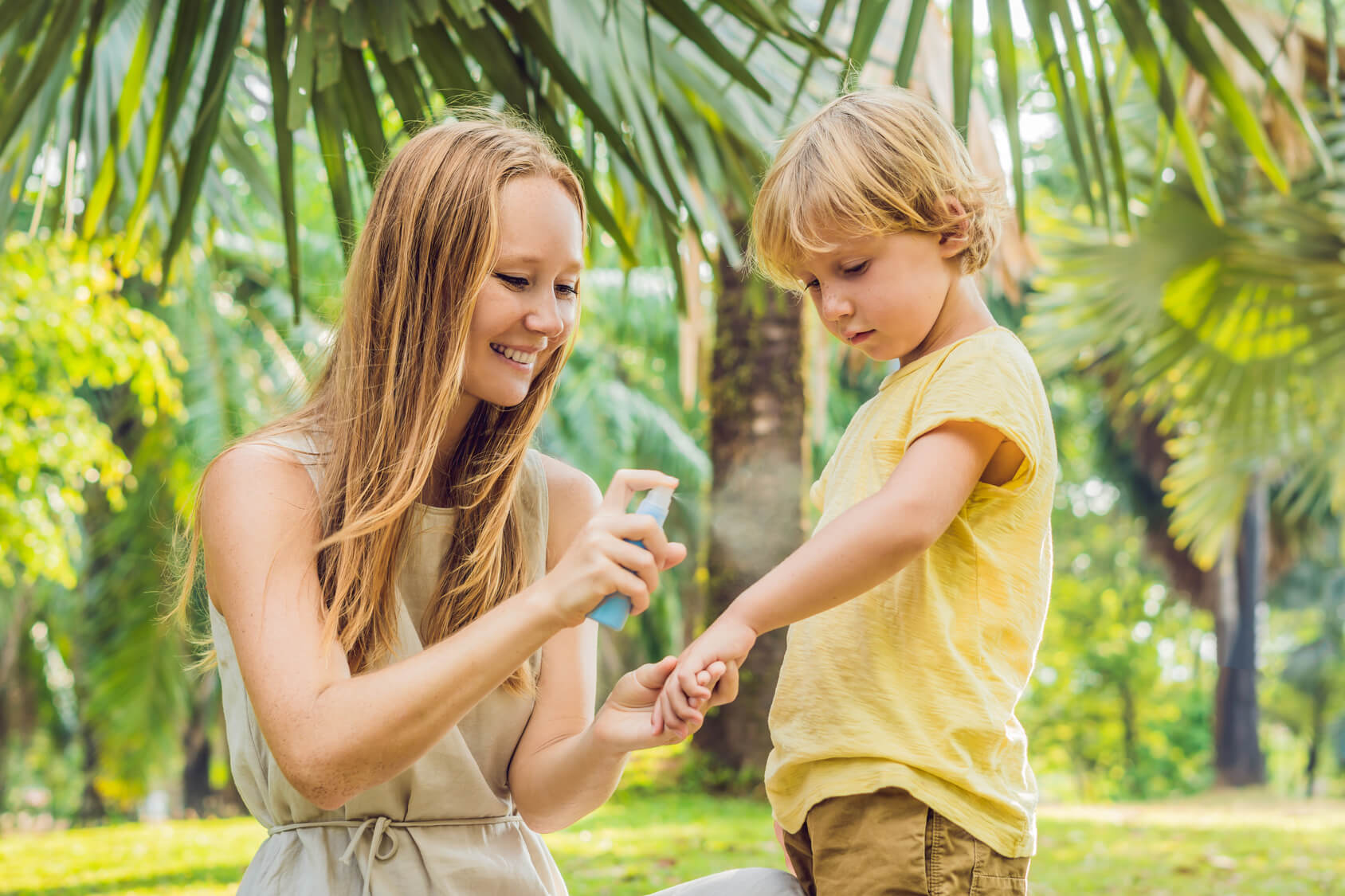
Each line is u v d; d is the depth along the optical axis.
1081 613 16.72
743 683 5.38
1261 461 7.65
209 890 3.93
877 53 3.32
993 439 1.25
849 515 1.19
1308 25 6.62
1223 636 12.78
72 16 2.54
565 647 1.51
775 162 1.40
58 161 3.82
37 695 12.45
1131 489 13.29
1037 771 17.20
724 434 5.43
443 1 2.41
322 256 9.51
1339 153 5.78
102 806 11.15
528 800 1.43
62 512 7.73
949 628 1.25
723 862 3.79
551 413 11.39
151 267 4.17
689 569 12.23
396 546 1.31
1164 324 6.37
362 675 1.14
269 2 2.38
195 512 1.35
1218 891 3.69
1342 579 15.02
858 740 1.23
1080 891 3.66
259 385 8.99
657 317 11.75
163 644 9.51
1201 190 2.73
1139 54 2.69
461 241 1.26
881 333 1.33
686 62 2.85
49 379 6.81
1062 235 6.53
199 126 2.50
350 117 2.48
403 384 1.28
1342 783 17.42
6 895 3.89
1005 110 2.57
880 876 1.20
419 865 1.34
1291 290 5.95
